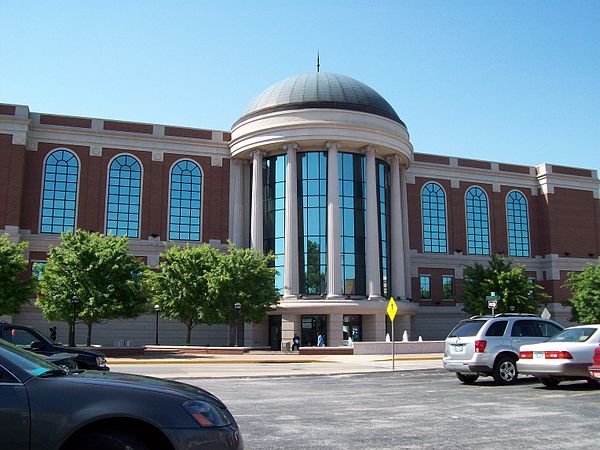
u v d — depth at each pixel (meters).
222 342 49.12
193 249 42.34
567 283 53.88
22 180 46.22
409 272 52.97
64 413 4.86
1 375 4.97
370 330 46.12
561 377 15.45
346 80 51.38
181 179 51.16
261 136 48.53
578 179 63.75
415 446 8.34
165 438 4.99
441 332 56.88
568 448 8.25
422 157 59.34
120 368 25.97
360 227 47.84
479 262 59.19
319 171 47.97
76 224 47.75
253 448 8.17
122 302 36.06
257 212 48.31
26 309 45.38
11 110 46.72
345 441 8.67
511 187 62.50
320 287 45.97
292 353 39.19
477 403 12.91
